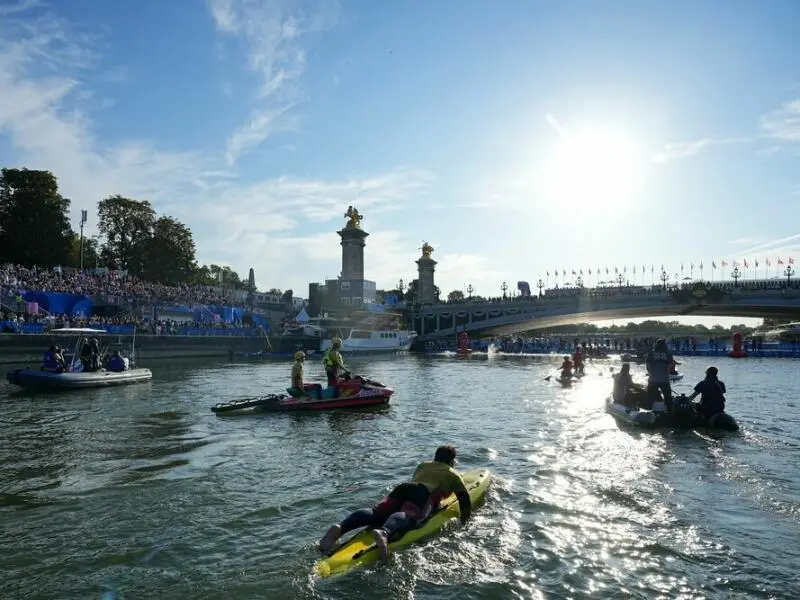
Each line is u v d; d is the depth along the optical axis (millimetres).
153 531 8164
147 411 20531
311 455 13125
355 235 100625
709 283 80438
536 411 20391
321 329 75625
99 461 12547
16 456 13078
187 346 59031
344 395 21109
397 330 88875
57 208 68625
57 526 8398
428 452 13398
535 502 9367
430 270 123562
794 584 6500
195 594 6230
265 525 8391
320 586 6375
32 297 53062
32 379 27562
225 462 12430
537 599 6145
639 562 7078
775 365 51562
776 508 9086
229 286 114688
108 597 6184
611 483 10516
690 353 70250
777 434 15453
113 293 61281
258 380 34250
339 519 8656
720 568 6914
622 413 17859
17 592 6328
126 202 83875
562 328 167375
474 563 7000
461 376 39125
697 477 10914
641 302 85562
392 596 6164
